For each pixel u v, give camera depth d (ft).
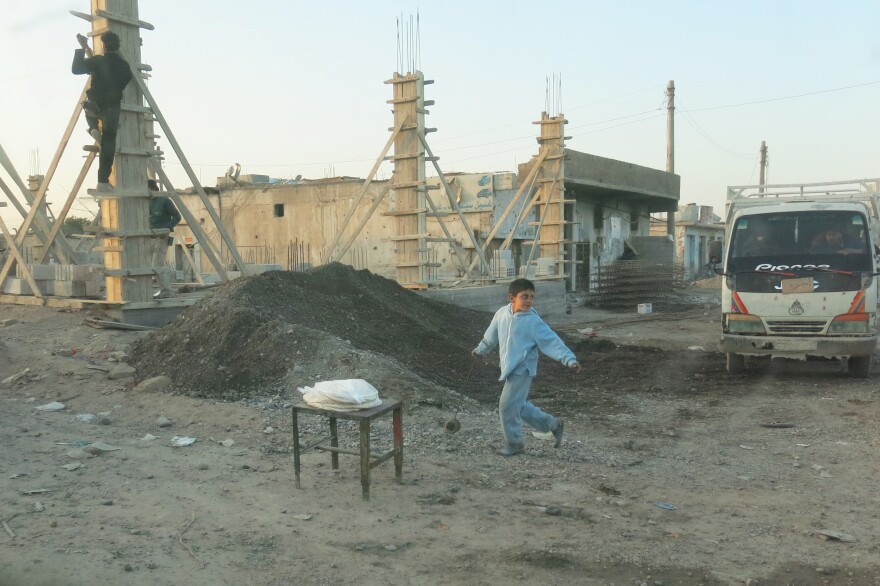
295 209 104.12
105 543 13.94
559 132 80.64
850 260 36.94
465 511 17.01
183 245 54.90
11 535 13.96
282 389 27.43
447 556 14.48
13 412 23.86
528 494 18.49
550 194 81.05
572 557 14.70
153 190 40.68
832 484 20.36
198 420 23.95
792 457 23.18
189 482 18.04
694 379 37.99
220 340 30.01
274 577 13.15
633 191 108.27
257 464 19.86
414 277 60.70
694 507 18.15
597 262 108.99
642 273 84.33
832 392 34.17
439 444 22.45
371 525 15.85
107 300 38.40
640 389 35.22
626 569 14.29
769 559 14.99
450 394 28.73
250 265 55.98
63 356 30.83
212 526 15.30
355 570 13.62
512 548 15.01
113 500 16.38
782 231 38.68
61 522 14.80
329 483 18.51
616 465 21.62
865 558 15.14
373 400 18.12
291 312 34.91
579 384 36.45
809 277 36.65
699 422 28.19
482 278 68.90
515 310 21.61
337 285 42.55
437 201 92.48
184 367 28.89
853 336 36.14
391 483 18.65
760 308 37.27
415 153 59.26
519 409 21.81
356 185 99.86
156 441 21.70
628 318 73.31
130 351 31.27
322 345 29.58
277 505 16.79
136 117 38.55
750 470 21.70
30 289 45.16
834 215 38.32
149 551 13.78
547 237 82.99
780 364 42.60
